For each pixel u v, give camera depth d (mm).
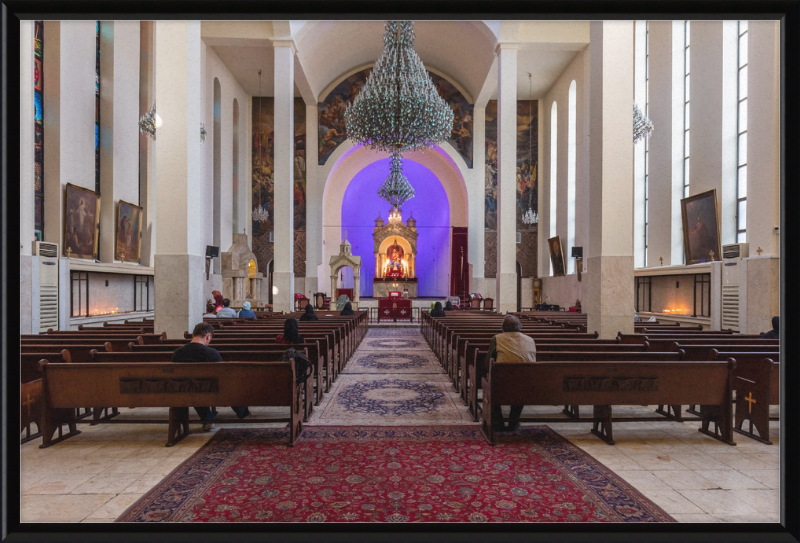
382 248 32531
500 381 4781
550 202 23812
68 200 12375
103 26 14508
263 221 25094
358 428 5340
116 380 4715
